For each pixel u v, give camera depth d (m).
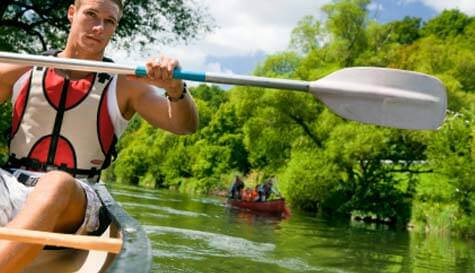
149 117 1.88
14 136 1.83
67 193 1.41
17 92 1.83
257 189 16.27
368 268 6.01
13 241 1.15
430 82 1.92
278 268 5.49
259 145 18.78
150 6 10.59
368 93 1.90
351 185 16.31
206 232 7.87
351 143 15.35
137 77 1.64
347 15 18.77
